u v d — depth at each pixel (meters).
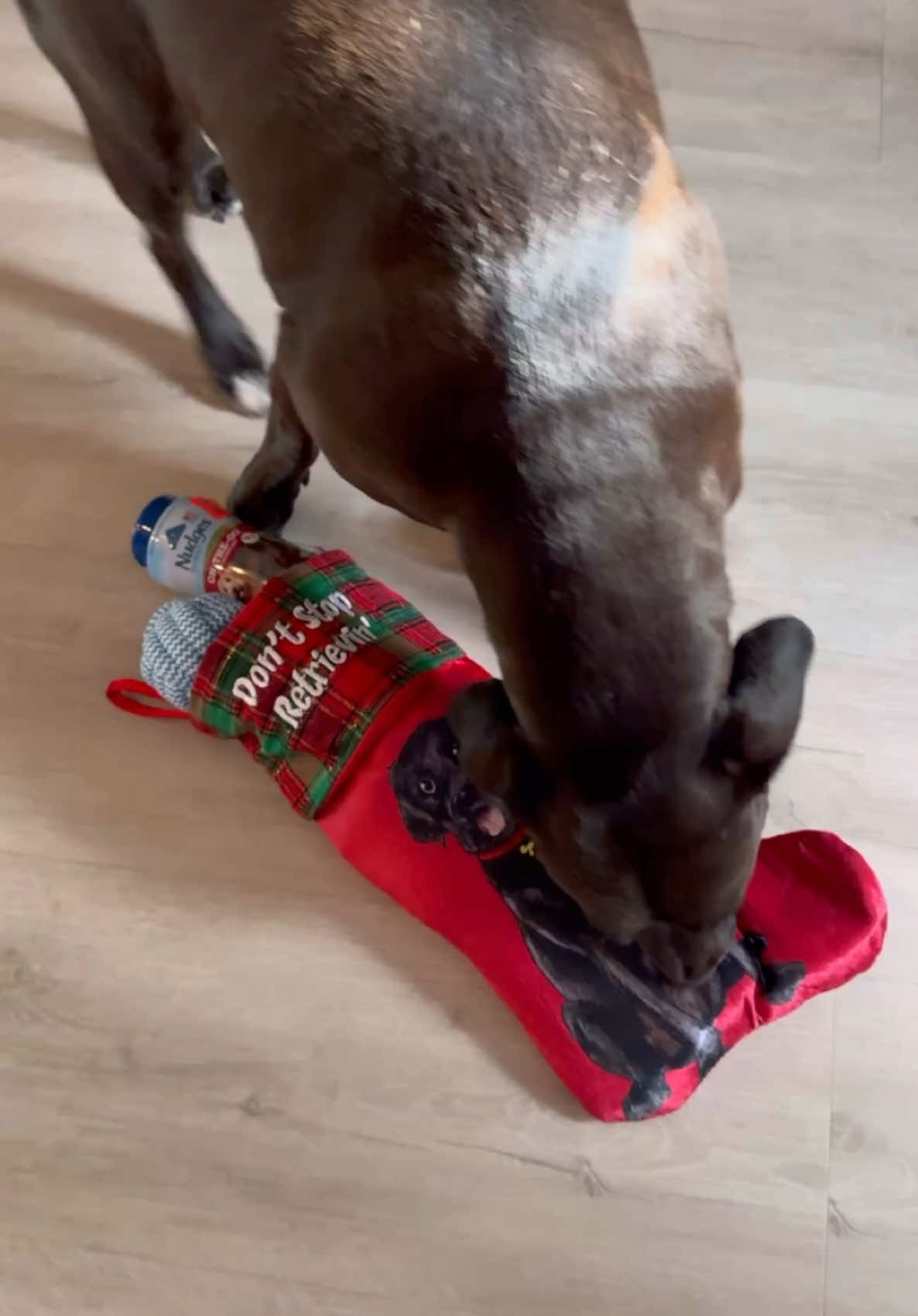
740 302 1.49
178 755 1.28
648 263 0.89
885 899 1.23
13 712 1.30
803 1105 1.16
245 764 1.28
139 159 1.19
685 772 0.82
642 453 0.87
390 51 0.88
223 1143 1.15
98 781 1.27
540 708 0.85
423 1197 1.14
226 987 1.21
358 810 1.16
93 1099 1.17
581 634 0.84
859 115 1.60
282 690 1.16
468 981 1.20
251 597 1.25
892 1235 1.12
